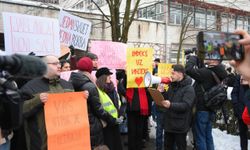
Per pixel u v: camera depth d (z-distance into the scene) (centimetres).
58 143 393
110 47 718
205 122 586
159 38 2281
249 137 798
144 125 758
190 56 612
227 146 751
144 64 655
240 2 2498
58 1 2092
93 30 1900
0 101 169
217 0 2442
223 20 2406
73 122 410
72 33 673
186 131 560
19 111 176
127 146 745
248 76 131
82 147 420
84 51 774
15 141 416
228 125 862
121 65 730
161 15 2322
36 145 384
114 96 578
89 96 467
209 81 582
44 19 547
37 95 381
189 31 2325
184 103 550
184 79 566
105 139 543
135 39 2169
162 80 630
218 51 137
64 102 401
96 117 477
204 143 587
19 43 515
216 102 573
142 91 668
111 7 1008
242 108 638
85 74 484
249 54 132
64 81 436
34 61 138
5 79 171
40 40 541
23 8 1672
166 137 591
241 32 135
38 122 386
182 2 2241
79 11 1847
